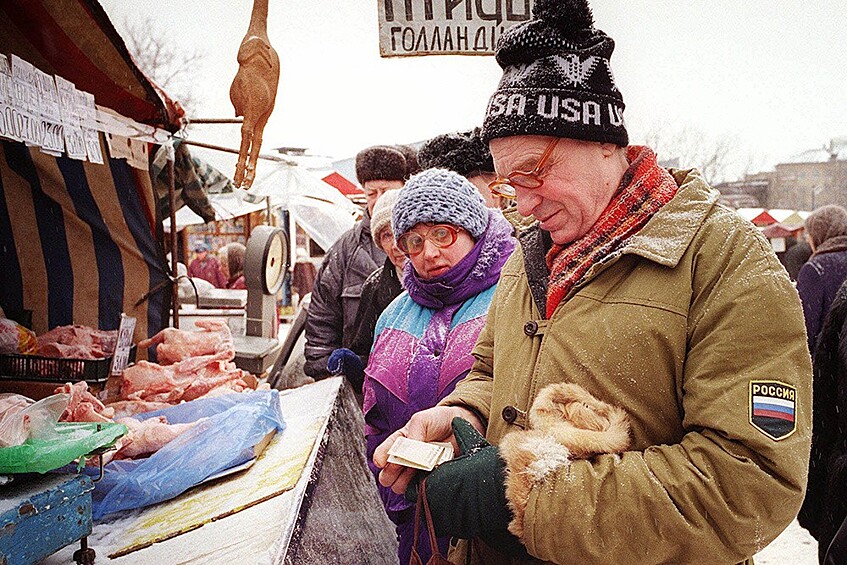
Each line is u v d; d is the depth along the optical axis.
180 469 1.82
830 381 2.35
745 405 1.06
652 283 1.21
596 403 1.18
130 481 1.75
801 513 2.51
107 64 2.80
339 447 2.26
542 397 1.23
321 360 3.71
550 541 1.11
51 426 1.47
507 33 1.33
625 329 1.20
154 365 2.79
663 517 1.06
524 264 1.46
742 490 1.03
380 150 3.64
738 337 1.10
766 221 17.06
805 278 4.28
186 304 6.96
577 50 1.26
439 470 1.22
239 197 6.81
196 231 12.89
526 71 1.28
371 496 2.34
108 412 2.06
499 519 1.16
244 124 1.80
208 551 1.37
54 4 2.35
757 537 1.05
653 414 1.20
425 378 2.06
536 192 1.30
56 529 1.33
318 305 3.80
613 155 1.32
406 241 2.09
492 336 1.68
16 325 2.56
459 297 2.12
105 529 1.63
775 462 1.03
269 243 4.64
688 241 1.20
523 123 1.24
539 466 1.12
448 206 2.04
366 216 3.73
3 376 2.34
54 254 3.37
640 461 1.11
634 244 1.23
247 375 3.13
